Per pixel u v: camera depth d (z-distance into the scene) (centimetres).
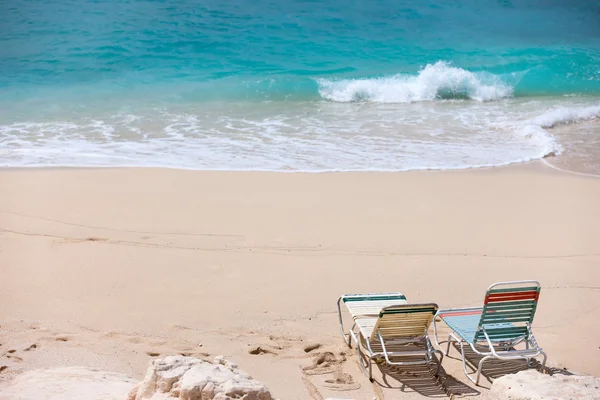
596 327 729
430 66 1992
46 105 1741
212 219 1013
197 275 839
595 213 1062
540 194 1149
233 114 1697
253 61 2197
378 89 1903
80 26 2516
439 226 1002
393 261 885
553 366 648
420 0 3050
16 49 2245
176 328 710
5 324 702
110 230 969
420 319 652
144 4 2825
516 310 642
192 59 2203
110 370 598
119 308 753
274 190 1145
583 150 1411
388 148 1416
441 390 608
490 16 2856
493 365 657
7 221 993
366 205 1081
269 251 908
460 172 1264
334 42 2431
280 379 610
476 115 1714
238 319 735
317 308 765
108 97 1827
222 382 387
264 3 2891
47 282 812
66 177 1199
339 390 598
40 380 510
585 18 2850
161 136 1488
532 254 911
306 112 1736
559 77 2083
